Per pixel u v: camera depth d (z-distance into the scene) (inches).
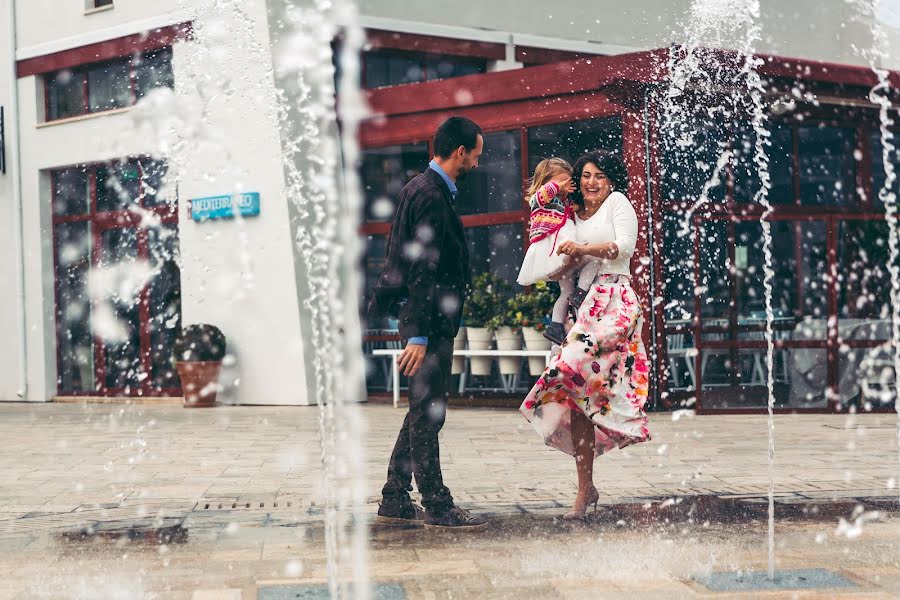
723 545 145.9
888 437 301.6
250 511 180.9
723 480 212.2
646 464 239.5
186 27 473.1
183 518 175.2
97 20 513.0
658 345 391.2
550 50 514.0
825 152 414.0
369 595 117.6
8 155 552.4
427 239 159.0
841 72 402.3
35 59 541.3
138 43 493.0
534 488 204.2
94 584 126.8
